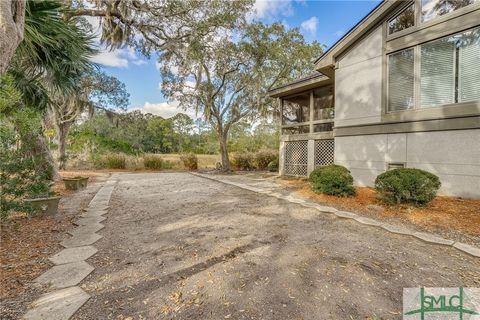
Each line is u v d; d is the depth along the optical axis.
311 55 14.11
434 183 4.60
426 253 3.02
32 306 2.01
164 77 13.66
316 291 2.23
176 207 5.51
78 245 3.32
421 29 5.67
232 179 10.67
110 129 25.34
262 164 16.27
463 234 3.55
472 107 4.97
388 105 6.38
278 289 2.27
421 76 5.73
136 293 2.23
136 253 3.07
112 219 4.57
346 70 7.29
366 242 3.38
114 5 8.29
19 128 4.17
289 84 9.80
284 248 3.19
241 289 2.27
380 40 6.47
